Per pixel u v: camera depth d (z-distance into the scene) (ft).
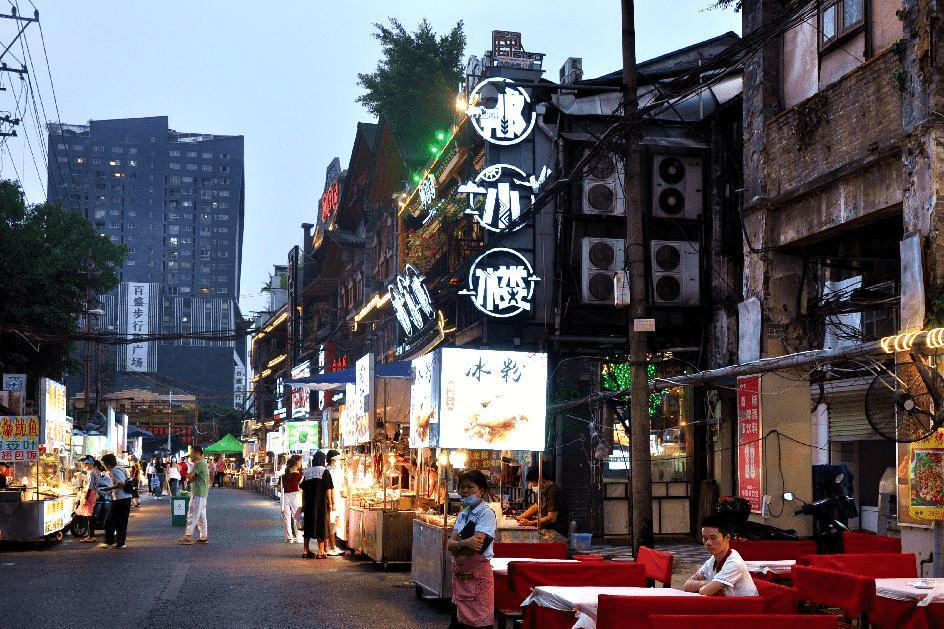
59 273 115.96
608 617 21.72
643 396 44.01
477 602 29.94
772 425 47.32
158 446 317.22
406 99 138.72
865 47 43.60
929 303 36.29
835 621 18.57
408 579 46.83
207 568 50.67
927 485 34.53
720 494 63.77
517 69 82.89
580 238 69.26
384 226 135.74
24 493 64.49
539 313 71.97
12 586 43.45
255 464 201.26
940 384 33.86
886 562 30.55
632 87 45.73
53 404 74.43
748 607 21.33
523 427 41.65
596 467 67.87
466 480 30.68
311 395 166.40
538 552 34.81
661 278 66.90
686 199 68.18
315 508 56.80
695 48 71.10
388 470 55.93
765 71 50.37
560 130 69.77
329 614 36.09
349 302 163.43
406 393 56.65
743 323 50.49
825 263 50.90
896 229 46.60
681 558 55.01
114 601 38.86
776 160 49.44
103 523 71.00
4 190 110.93
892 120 40.91
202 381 468.34
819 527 45.39
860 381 58.13
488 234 73.46
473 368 41.29
